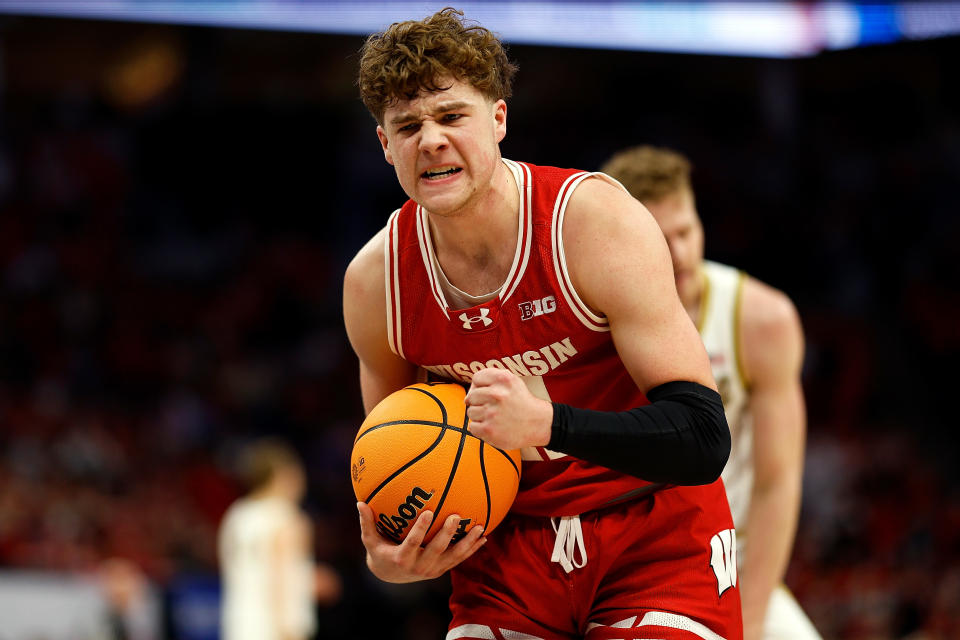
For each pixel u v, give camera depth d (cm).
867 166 2717
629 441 346
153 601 1318
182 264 2681
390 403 397
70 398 2188
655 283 366
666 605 391
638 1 1534
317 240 2859
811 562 1759
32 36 2267
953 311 2472
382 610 1647
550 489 412
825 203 2750
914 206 2655
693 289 534
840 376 2367
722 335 535
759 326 532
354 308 413
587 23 1521
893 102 2464
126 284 2575
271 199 2886
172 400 2275
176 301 2564
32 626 1278
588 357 388
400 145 362
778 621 579
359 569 1723
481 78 361
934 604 1598
